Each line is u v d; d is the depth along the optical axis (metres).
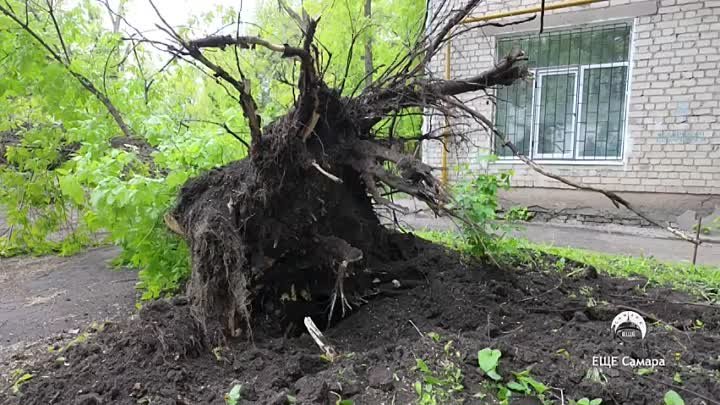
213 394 1.93
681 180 6.70
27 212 4.96
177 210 2.82
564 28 7.30
